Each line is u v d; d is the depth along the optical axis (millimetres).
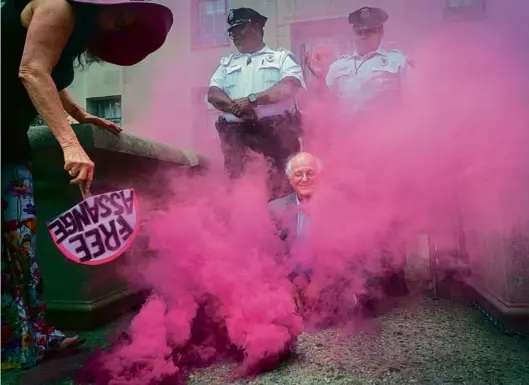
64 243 1437
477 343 1811
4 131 1642
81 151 1468
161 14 1631
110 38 1739
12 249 1664
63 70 1725
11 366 1646
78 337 1915
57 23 1463
